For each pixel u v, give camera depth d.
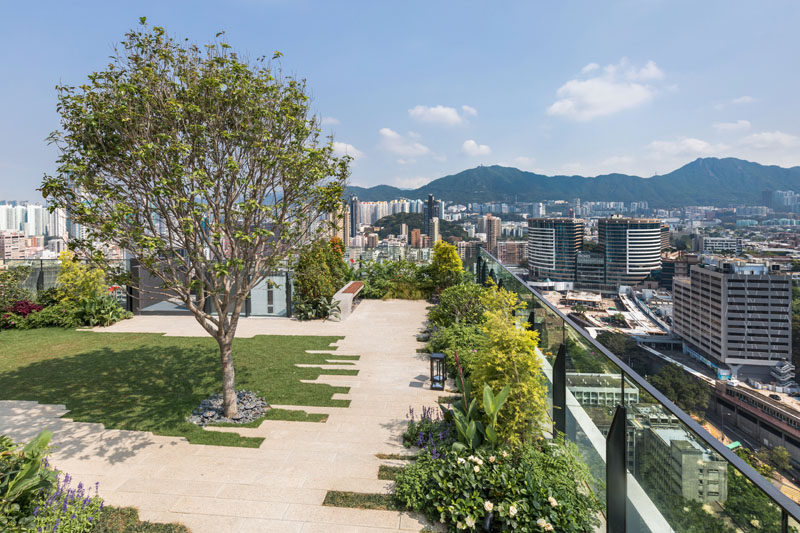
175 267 5.41
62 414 5.93
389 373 7.72
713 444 2.04
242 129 5.35
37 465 3.48
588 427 3.72
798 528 1.55
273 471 4.51
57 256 13.62
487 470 3.96
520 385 4.25
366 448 5.02
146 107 4.81
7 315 11.12
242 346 9.42
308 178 5.77
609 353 3.26
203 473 4.46
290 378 7.43
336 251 15.85
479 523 3.62
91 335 10.36
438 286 15.15
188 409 6.10
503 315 5.14
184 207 4.95
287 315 12.66
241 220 5.98
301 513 3.80
